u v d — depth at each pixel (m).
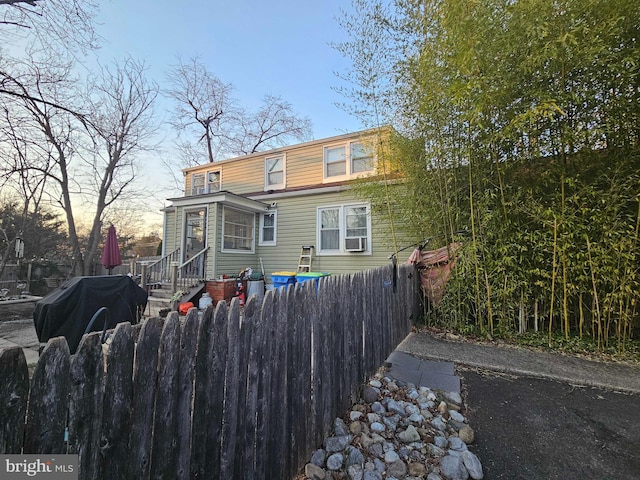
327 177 9.11
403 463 1.72
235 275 8.32
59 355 0.77
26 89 6.39
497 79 3.40
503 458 1.83
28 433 0.71
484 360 3.38
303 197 8.70
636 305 3.57
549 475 1.68
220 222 8.03
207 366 1.19
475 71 3.38
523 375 3.04
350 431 2.08
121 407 0.89
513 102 3.62
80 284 3.17
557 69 3.38
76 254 11.64
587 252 3.58
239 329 1.36
